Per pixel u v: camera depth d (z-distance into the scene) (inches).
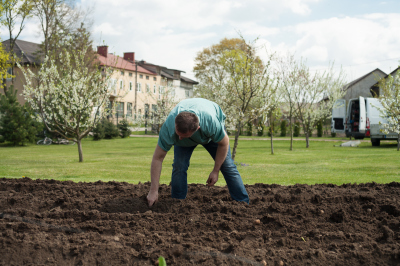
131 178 291.4
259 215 129.2
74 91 451.5
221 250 95.3
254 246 99.0
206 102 132.6
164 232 108.0
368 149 633.6
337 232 108.7
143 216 124.1
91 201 150.3
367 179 263.0
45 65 472.1
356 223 117.9
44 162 443.2
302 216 124.0
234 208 133.6
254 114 427.5
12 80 1330.0
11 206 142.9
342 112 878.4
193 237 104.0
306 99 737.0
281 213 131.0
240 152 627.5
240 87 426.6
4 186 179.3
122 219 122.3
